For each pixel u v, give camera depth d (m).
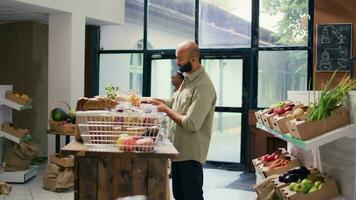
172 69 8.34
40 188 5.95
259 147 7.38
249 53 7.74
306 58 7.41
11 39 8.15
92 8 7.34
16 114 8.15
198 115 3.22
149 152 2.38
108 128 2.51
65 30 6.90
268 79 7.68
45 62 8.36
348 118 2.95
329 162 3.32
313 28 7.20
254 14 7.66
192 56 3.34
